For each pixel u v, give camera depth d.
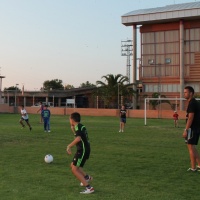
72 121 7.47
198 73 69.06
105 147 14.54
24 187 7.59
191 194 7.06
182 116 46.22
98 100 65.75
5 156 11.90
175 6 71.38
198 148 14.76
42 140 17.19
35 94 78.62
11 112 58.03
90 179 7.55
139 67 75.81
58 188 7.52
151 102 59.66
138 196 6.89
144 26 74.50
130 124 32.47
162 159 11.43
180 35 68.12
